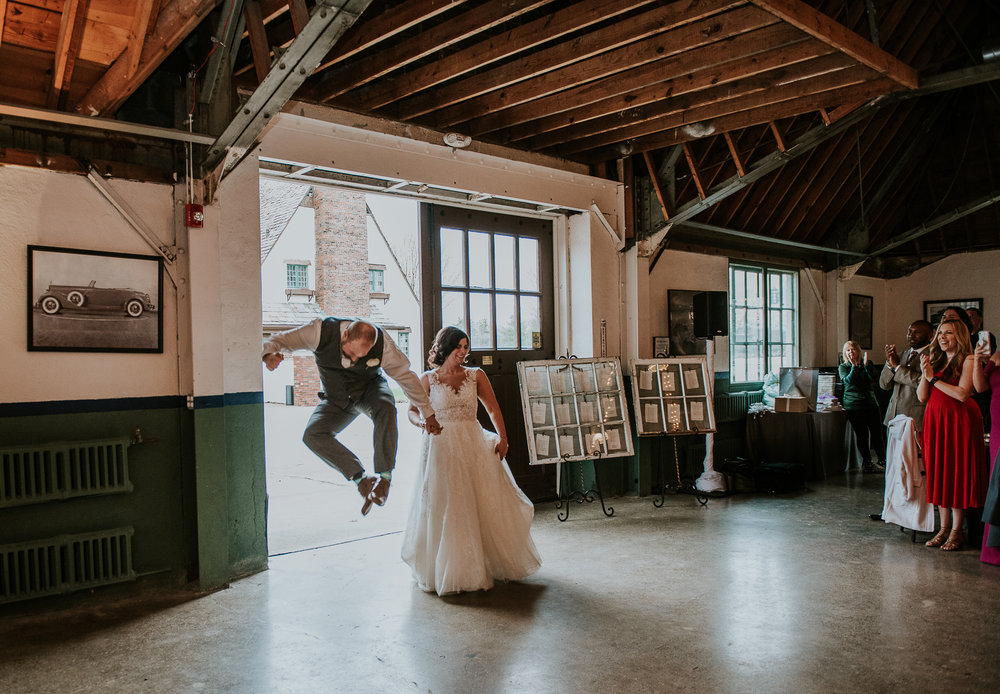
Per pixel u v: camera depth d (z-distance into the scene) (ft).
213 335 13.32
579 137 19.16
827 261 31.04
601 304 21.50
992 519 13.47
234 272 13.92
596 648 10.07
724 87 16.42
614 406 19.49
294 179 16.01
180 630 11.02
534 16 15.26
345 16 8.69
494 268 20.40
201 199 13.34
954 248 32.37
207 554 13.07
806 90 16.33
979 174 29.45
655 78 15.44
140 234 12.85
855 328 32.07
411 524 13.43
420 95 16.74
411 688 8.91
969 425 14.64
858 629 10.63
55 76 10.85
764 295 28.19
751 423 24.64
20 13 10.02
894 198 31.17
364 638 10.59
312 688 8.96
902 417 16.34
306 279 64.03
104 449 12.05
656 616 11.31
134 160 12.91
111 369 12.50
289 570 14.23
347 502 21.71
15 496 11.19
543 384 18.57
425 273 18.80
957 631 10.50
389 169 16.84
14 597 11.27
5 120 11.53
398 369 11.92
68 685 9.14
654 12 13.15
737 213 25.41
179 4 9.62
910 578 13.14
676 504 20.22
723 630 10.67
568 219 21.86
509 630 10.81
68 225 12.10
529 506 13.76
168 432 13.12
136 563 12.68
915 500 15.89
